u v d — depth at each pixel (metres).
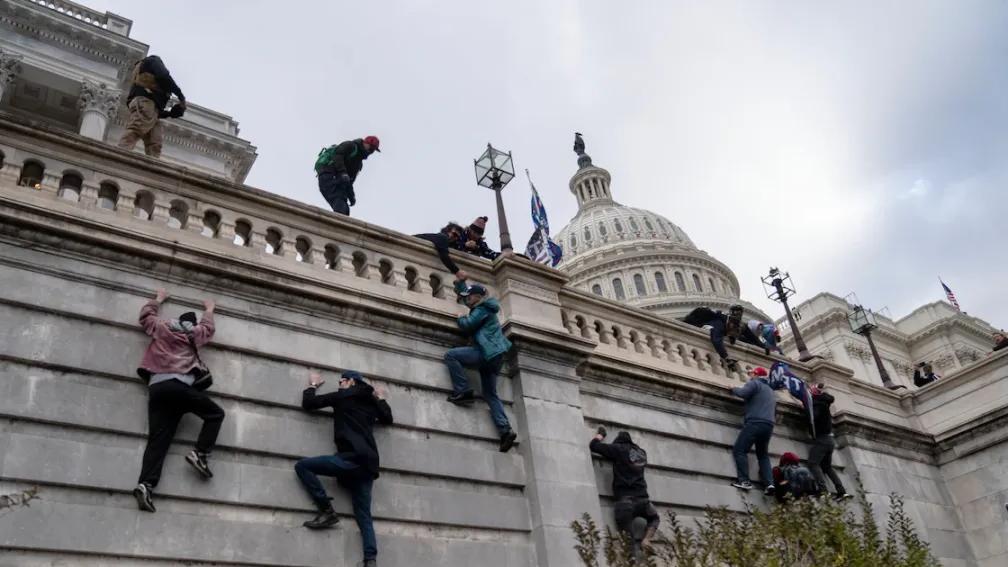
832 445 18.45
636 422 15.75
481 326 13.85
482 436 13.30
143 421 10.46
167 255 11.59
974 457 21.23
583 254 109.81
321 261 13.43
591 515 13.38
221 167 37.03
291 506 11.00
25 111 34.19
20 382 9.91
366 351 12.95
